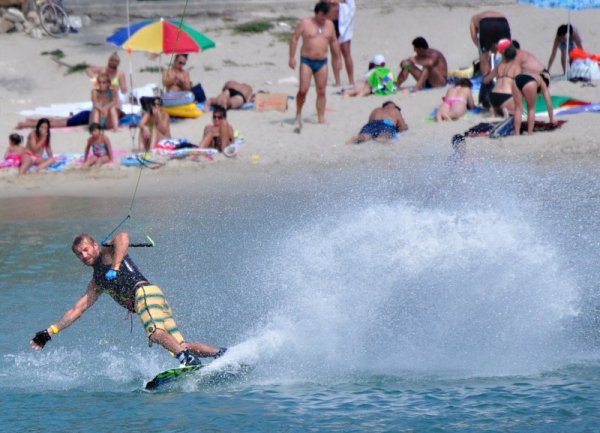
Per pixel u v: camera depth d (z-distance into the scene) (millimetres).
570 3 80250
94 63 95250
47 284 44688
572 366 32406
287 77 91312
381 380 31828
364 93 80125
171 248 50156
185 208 58375
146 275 45344
